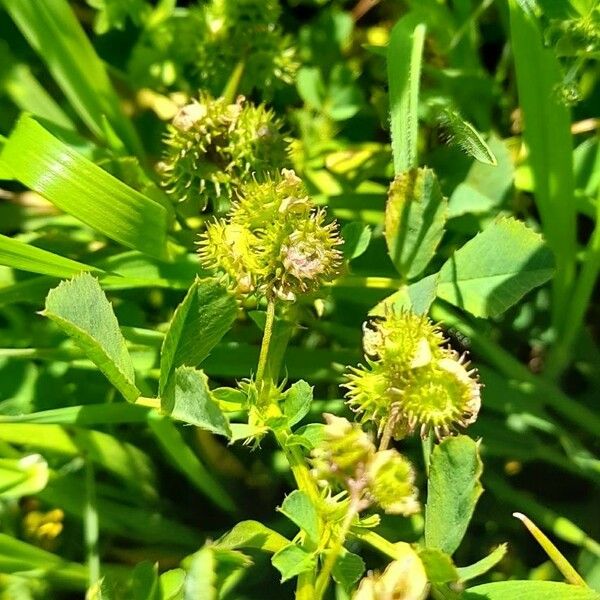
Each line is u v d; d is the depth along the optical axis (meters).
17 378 0.08
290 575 0.06
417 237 0.08
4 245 0.07
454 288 0.07
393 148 0.08
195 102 0.08
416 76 0.08
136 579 0.07
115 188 0.07
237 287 0.07
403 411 0.06
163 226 0.08
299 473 0.06
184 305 0.06
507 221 0.07
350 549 0.08
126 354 0.06
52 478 0.08
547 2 0.08
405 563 0.06
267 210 0.07
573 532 0.08
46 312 0.06
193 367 0.06
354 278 0.08
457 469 0.06
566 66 0.08
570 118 0.08
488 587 0.06
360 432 0.06
